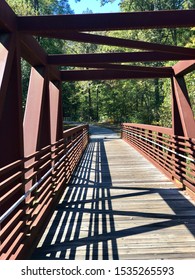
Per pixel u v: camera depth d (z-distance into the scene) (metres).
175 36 23.61
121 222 4.14
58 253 3.25
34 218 3.64
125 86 29.36
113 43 4.47
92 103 44.31
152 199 5.20
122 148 13.09
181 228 3.88
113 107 36.72
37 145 4.51
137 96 31.36
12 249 2.70
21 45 3.87
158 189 5.85
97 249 3.33
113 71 6.91
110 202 5.08
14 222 2.85
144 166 8.42
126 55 5.34
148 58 5.36
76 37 4.29
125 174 7.33
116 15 3.65
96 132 25.64
